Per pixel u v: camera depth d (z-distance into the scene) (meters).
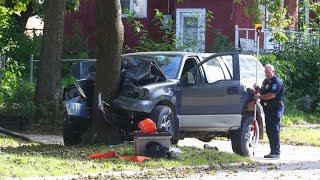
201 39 69.25
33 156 31.75
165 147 33.22
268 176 30.20
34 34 80.69
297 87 68.75
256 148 41.66
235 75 38.22
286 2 54.47
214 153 35.62
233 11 70.56
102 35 36.47
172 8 79.94
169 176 28.97
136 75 36.38
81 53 78.25
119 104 35.78
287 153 41.19
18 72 57.53
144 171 29.72
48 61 51.75
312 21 75.44
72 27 81.88
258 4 51.38
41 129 50.50
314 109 68.00
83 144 37.09
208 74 38.34
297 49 69.69
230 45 69.50
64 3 52.38
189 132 38.31
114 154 32.69
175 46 62.34
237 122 37.88
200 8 76.25
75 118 38.09
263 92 38.38
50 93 51.59
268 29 66.94
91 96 38.28
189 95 37.09
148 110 35.03
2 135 43.12
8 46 59.47
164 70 37.91
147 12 80.19
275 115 38.12
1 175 26.56
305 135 50.97
